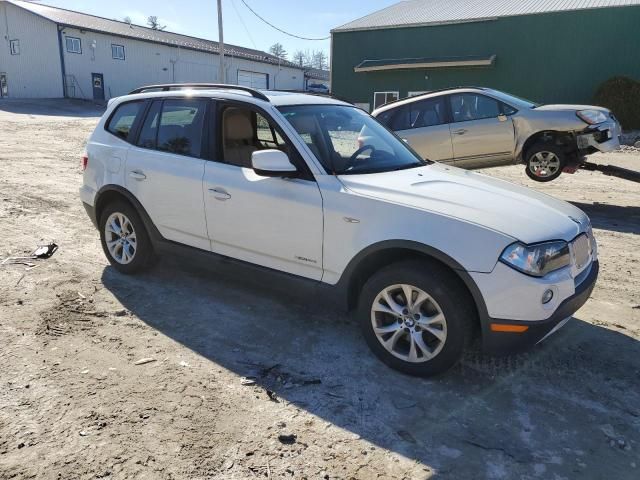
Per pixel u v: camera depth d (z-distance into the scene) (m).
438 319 3.22
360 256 3.44
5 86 40.91
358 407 3.09
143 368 3.43
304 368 3.50
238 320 4.19
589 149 8.66
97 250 5.81
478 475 2.57
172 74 45.16
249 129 4.34
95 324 4.02
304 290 3.79
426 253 3.17
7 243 5.91
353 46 26.97
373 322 3.50
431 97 9.38
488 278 3.01
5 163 11.45
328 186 3.60
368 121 4.68
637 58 21.19
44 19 36.88
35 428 2.78
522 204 3.47
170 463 2.57
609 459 2.70
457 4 27.83
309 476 2.53
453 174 4.07
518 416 3.04
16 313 4.12
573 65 22.38
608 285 5.07
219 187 4.10
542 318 3.05
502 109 8.91
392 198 3.38
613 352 3.79
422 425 2.94
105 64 40.12
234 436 2.79
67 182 9.70
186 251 4.48
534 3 24.42
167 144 4.59
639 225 7.42
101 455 2.61
